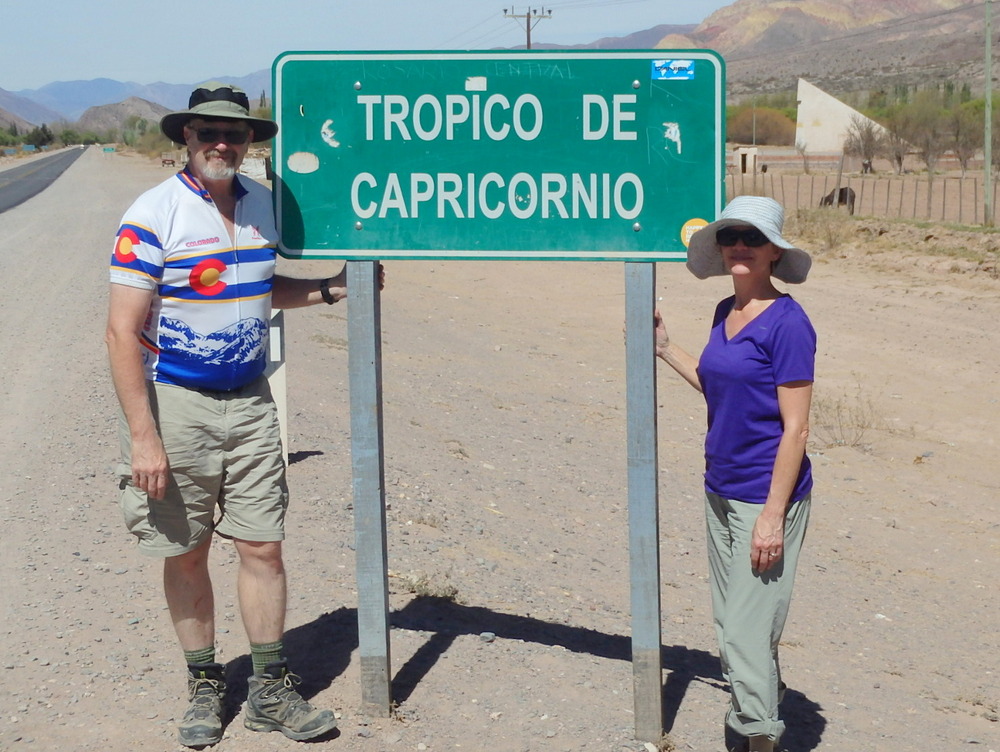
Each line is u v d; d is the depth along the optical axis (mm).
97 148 153625
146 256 3258
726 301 3586
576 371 13781
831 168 55000
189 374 3381
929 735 4574
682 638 5305
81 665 4027
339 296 3729
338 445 7855
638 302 3602
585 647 4684
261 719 3627
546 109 3639
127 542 5418
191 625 3631
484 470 8312
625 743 3709
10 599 4609
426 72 3660
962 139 50625
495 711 3854
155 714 3727
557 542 6773
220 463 3463
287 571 5078
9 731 3576
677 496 8523
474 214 3699
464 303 18766
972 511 8984
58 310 14656
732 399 3410
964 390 13195
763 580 3438
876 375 13961
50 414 8391
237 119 3312
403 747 3594
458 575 5531
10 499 6059
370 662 3730
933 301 18219
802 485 3416
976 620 6578
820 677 5203
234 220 3447
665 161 3607
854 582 7082
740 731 3545
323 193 3717
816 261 22422
